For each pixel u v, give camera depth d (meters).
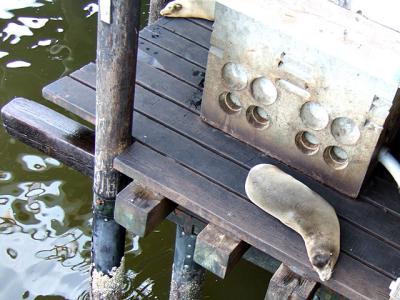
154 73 4.83
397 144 4.46
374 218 4.04
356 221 4.00
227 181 4.12
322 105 3.94
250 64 4.08
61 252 5.93
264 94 4.15
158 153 4.25
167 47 5.12
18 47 7.81
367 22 3.62
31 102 4.83
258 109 4.28
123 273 5.05
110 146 4.20
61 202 6.34
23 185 6.47
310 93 3.95
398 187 4.19
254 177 4.00
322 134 4.04
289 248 3.79
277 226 3.89
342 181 4.12
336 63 3.75
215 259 3.92
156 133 4.38
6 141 6.88
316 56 3.80
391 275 3.73
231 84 4.24
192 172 4.16
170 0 5.83
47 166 6.66
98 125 4.17
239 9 3.91
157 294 5.71
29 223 6.14
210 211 3.94
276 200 3.89
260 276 5.93
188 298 5.30
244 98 4.23
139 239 6.14
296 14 3.77
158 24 5.37
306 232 3.79
